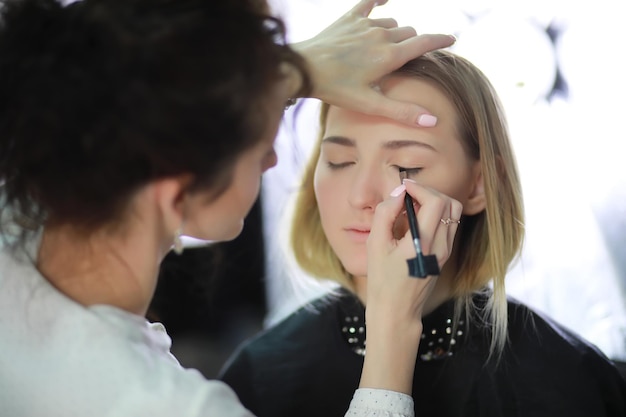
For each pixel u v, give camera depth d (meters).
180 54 0.68
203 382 0.74
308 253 1.35
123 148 0.69
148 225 0.76
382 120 1.12
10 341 0.74
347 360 1.27
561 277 2.19
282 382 1.30
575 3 2.25
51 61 0.68
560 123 2.32
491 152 1.18
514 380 1.19
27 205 0.74
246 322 2.31
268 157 0.86
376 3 1.10
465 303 1.22
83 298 0.77
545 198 2.31
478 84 1.21
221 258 2.25
